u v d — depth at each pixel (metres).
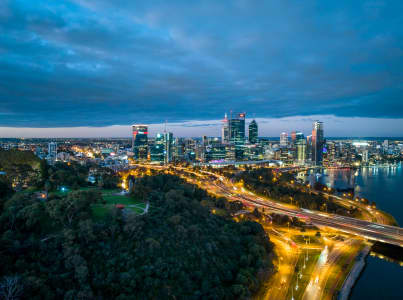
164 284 117.56
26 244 112.88
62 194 194.38
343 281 155.75
